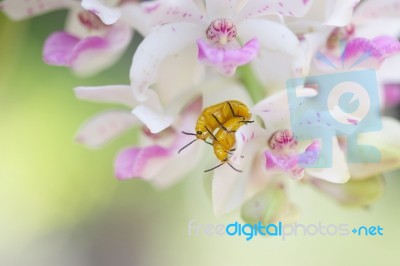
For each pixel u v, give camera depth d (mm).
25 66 237
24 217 250
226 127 137
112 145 252
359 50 144
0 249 248
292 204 156
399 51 145
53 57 152
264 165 146
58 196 252
